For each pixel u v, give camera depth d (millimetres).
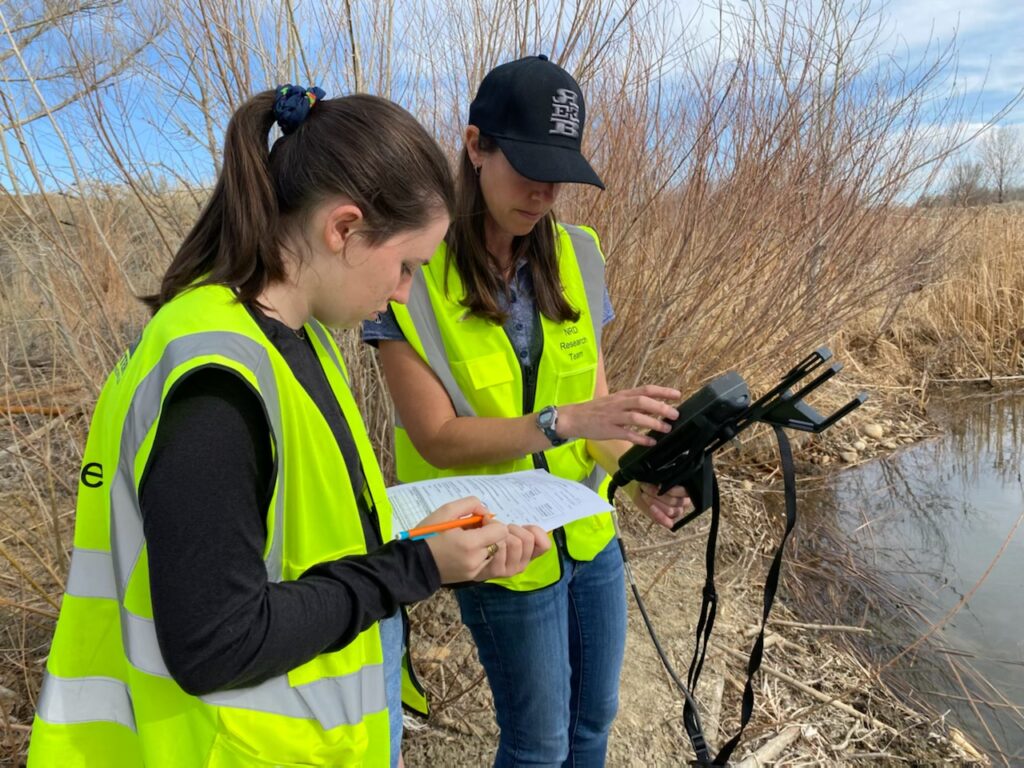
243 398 740
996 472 4781
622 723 2393
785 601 3281
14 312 2338
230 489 715
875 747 2469
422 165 884
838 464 4887
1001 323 6867
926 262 4879
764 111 3479
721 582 3285
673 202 3355
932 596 3387
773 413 1185
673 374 3635
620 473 1386
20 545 2520
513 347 1441
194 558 698
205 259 885
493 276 1390
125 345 2217
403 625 1213
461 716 2305
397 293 954
